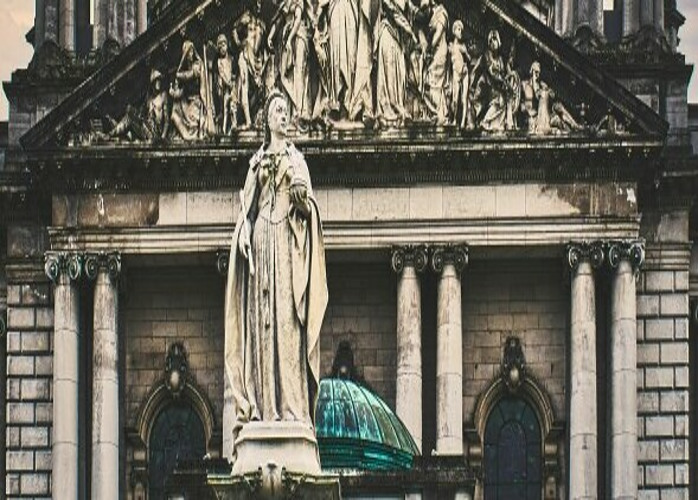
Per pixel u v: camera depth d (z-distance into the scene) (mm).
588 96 86812
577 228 86375
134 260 87500
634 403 85750
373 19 87812
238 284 32281
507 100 87000
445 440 85250
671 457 86938
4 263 89562
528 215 86375
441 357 85812
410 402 85312
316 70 87500
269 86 87438
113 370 86562
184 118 87375
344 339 87375
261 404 31969
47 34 93000
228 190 87312
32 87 91688
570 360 86125
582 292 86062
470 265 87688
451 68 87250
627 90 86750
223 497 31734
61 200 87438
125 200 87312
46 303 88812
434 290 86812
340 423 42344
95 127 87250
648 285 88125
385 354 87312
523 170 86688
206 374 88062
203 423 87938
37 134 87000
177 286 88500
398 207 86625
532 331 87688
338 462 40531
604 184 86688
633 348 85938
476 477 42938
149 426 87875
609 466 85375
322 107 87125
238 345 32219
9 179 88875
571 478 85250
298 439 31812
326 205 86500
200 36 87750
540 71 87062
